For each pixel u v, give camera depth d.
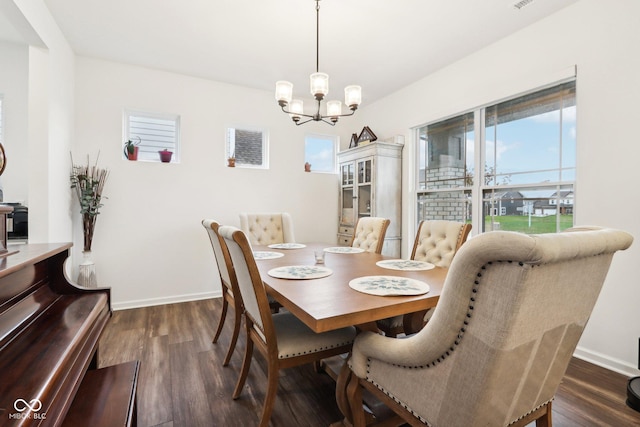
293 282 1.50
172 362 2.11
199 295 3.61
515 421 0.98
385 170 3.76
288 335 1.50
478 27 2.56
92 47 2.92
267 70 3.40
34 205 2.33
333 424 1.47
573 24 2.25
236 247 1.40
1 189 2.90
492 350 0.75
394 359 1.01
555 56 2.36
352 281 1.51
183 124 3.53
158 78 3.41
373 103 4.33
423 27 2.56
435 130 3.51
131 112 3.39
